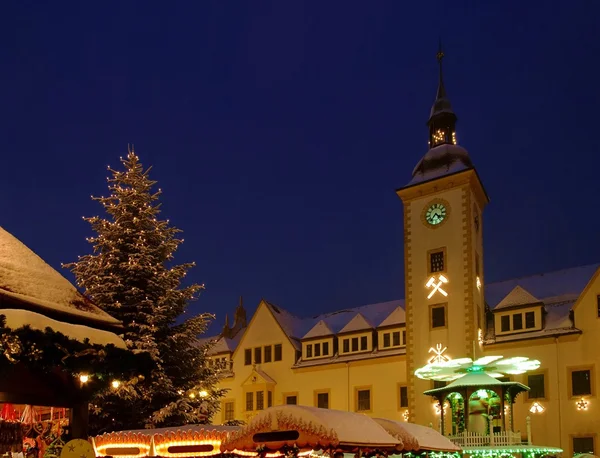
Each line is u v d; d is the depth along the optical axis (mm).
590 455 25797
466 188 47688
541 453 33219
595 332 42219
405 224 49969
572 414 41562
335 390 52250
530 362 34969
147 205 30906
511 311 46531
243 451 12648
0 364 10180
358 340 52875
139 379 12086
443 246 47594
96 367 11008
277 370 56094
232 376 58219
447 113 53219
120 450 15766
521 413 43375
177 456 15188
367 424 13164
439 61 55938
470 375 35281
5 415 16172
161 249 30234
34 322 9555
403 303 55812
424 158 51344
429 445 16422
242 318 70750
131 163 31297
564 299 46812
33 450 15469
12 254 11141
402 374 49125
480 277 48844
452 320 45594
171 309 29000
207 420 27844
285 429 11727
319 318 59844
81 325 10555
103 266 29109
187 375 29562
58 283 11336
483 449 32500
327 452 14391
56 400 11953
